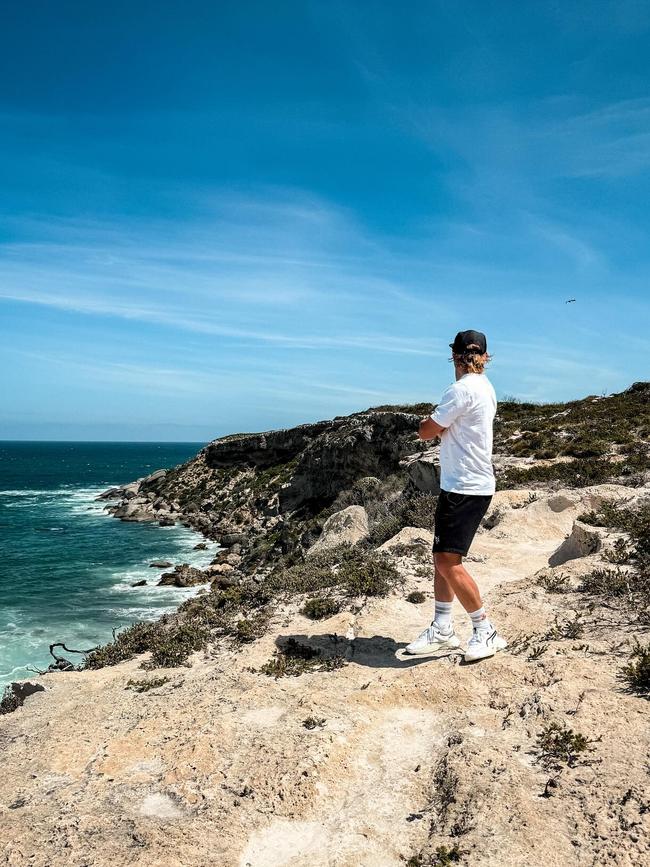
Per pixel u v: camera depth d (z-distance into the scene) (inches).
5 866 112.0
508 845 107.0
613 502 383.2
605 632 192.5
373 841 118.2
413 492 722.2
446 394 178.7
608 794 116.0
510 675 171.9
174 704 181.3
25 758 156.5
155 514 2047.2
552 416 1103.0
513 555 358.3
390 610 260.1
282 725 159.0
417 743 152.3
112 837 119.6
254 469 2086.6
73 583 1104.2
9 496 2795.3
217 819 124.4
